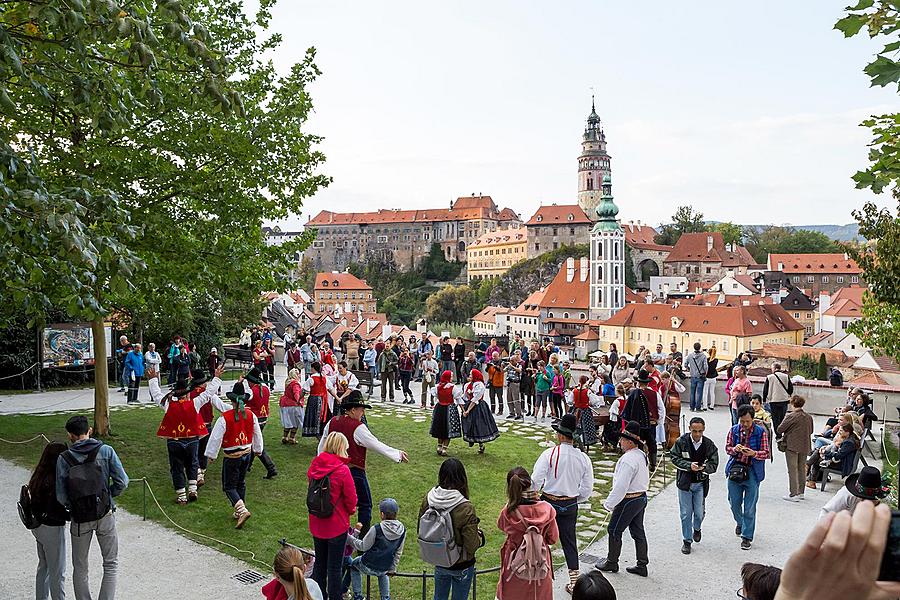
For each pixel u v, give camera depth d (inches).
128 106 354.0
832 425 660.1
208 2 663.8
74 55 332.2
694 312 4411.9
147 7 421.4
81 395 999.0
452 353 1085.1
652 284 6545.3
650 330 4564.5
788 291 5329.7
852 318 4387.3
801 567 56.7
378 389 1131.9
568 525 378.9
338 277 6894.7
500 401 943.0
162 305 626.2
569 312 5698.8
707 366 940.6
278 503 519.2
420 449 713.6
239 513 466.3
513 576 301.1
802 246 7175.2
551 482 378.9
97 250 292.7
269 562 410.6
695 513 453.1
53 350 1046.4
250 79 660.7
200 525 467.8
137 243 602.5
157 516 483.5
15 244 316.5
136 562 406.6
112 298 628.7
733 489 456.4
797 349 3430.1
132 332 1185.4
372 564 343.0
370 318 4343.0
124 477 338.3
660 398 631.8
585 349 4936.0
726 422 857.5
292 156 669.9
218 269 636.1
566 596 378.6
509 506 306.5
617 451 726.5
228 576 389.1
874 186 261.3
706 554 442.9
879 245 658.8
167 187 624.7
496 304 6609.3
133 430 738.8
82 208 278.5
